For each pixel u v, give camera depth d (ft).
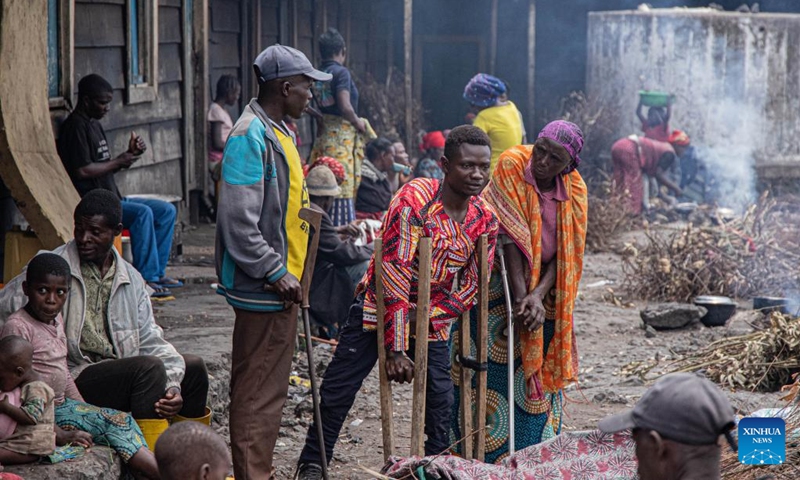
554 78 66.03
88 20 27.22
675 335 27.61
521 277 15.58
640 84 53.52
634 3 63.93
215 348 20.02
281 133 14.06
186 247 32.37
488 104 31.27
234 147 13.60
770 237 35.91
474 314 15.55
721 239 34.65
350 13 59.98
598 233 41.86
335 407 15.15
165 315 22.91
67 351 14.35
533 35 59.21
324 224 24.66
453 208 14.35
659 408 8.41
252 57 43.70
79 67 26.81
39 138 21.25
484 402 14.98
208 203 37.50
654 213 47.11
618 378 23.08
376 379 22.61
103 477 12.93
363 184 31.86
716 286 32.76
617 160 46.93
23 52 20.63
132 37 30.63
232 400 14.33
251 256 13.56
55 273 13.43
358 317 15.06
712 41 50.67
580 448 12.77
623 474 12.46
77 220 14.55
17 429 12.70
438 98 68.39
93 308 14.80
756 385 21.12
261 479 14.35
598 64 57.41
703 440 8.28
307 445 15.23
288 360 14.35
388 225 14.23
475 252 14.65
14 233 20.12
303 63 14.12
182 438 10.13
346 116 33.24
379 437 18.89
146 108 32.01
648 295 32.76
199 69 36.47
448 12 66.85
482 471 12.58
